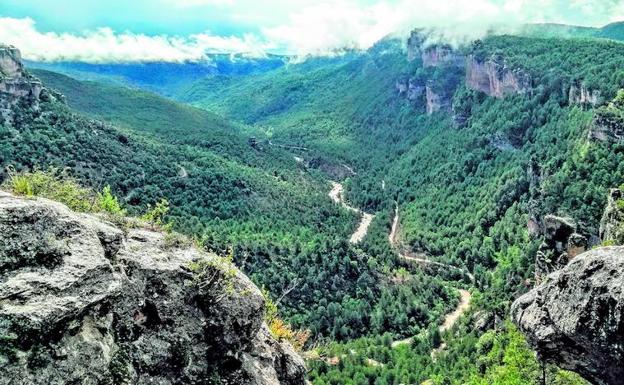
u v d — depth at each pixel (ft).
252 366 75.25
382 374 292.40
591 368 75.20
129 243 69.77
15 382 46.29
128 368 58.44
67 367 49.93
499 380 187.42
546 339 78.79
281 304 369.50
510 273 396.37
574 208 400.88
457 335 354.33
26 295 50.06
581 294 72.69
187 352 66.28
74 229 58.23
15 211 54.44
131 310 61.52
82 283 53.67
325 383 267.59
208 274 71.61
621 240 168.25
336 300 407.85
